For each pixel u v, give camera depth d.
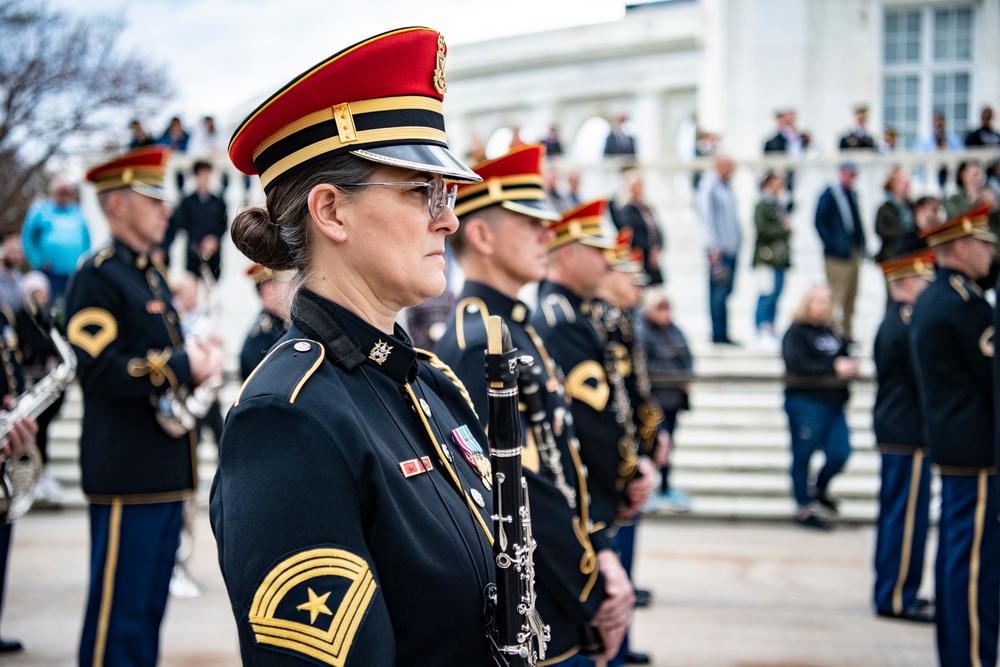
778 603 5.36
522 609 1.42
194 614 5.12
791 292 11.19
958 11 13.95
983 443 3.91
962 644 3.96
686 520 7.39
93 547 3.61
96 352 3.48
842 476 7.84
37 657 4.40
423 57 1.42
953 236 4.08
